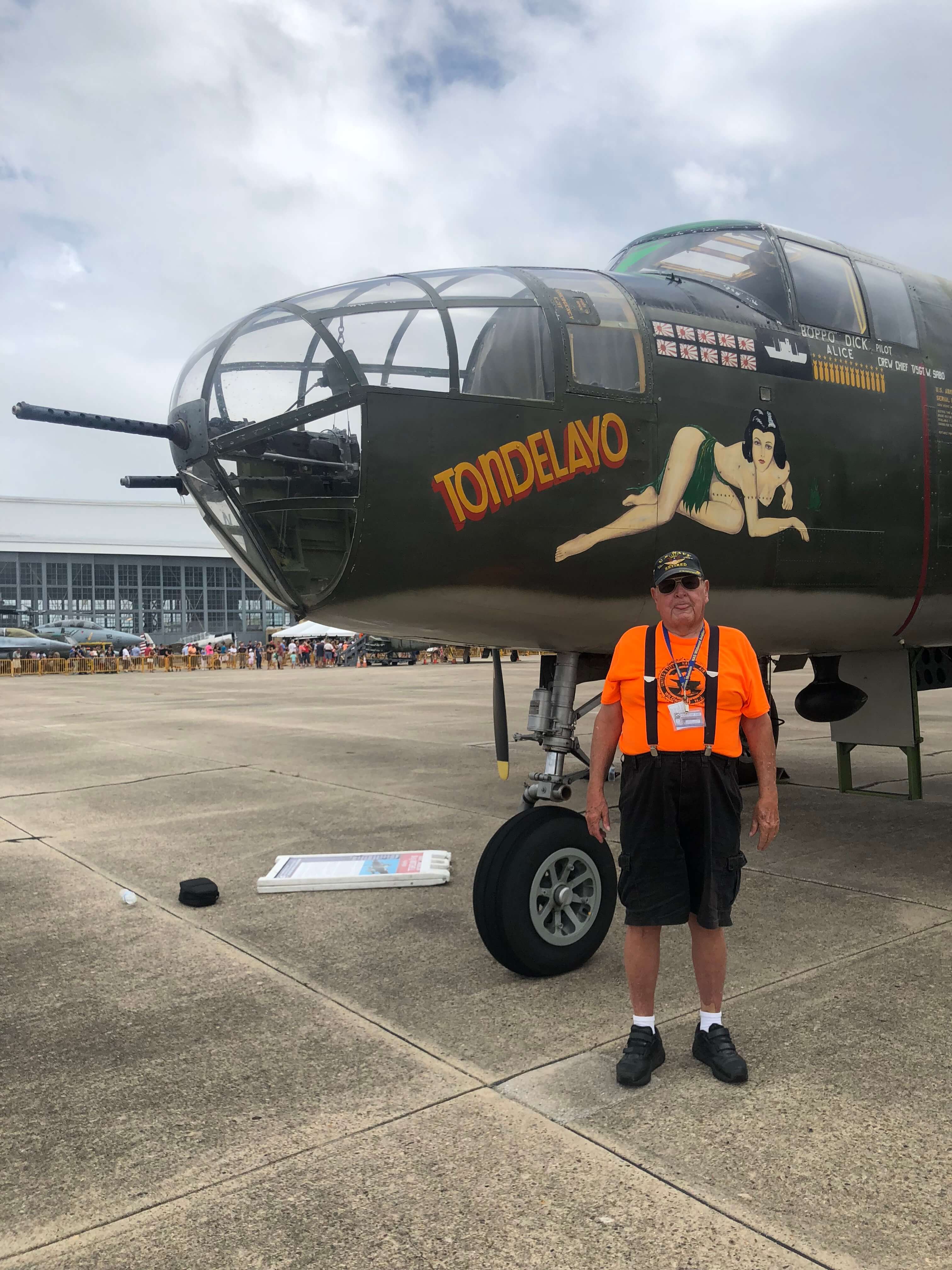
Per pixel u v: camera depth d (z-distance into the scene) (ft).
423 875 15.19
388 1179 6.89
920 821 19.76
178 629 274.36
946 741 32.71
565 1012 10.03
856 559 14.74
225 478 11.86
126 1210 6.59
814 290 14.84
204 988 10.97
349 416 11.33
